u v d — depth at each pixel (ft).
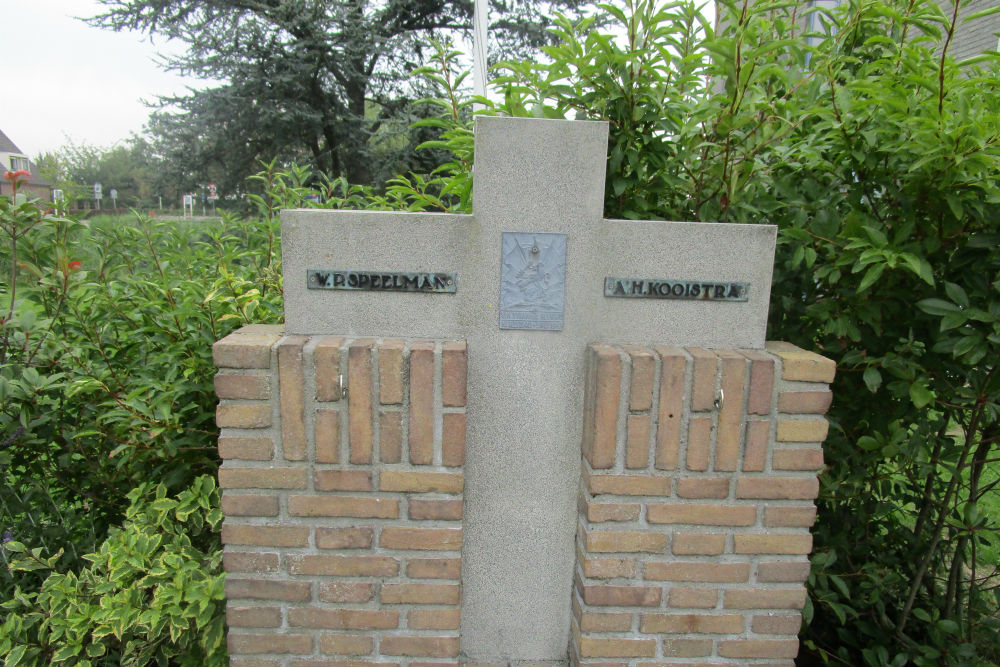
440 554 6.42
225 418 6.08
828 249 7.05
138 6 39.24
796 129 7.65
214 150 42.50
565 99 7.18
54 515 8.23
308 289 6.29
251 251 10.43
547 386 6.55
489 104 7.79
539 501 6.79
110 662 7.30
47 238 8.79
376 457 6.20
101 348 8.33
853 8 7.68
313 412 6.09
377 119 43.42
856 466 7.69
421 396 6.03
